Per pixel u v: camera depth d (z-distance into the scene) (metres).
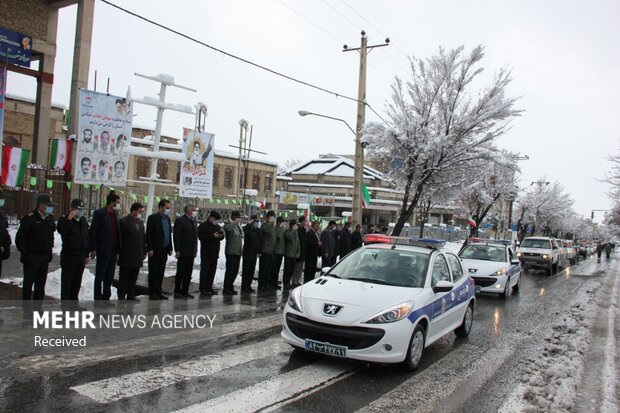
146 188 38.34
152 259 9.10
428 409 4.98
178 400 4.64
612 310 12.75
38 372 5.05
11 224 16.69
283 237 11.98
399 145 17.30
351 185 61.59
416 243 8.23
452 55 17.83
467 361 6.94
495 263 14.32
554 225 59.94
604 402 5.56
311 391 5.20
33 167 18.45
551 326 10.07
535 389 5.87
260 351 6.49
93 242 8.03
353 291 6.36
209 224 10.10
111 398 4.54
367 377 5.81
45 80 21.38
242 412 4.50
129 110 15.88
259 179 55.19
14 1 20.25
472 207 32.94
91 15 20.34
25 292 7.39
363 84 18.61
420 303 6.34
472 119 17.25
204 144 16.34
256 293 11.05
